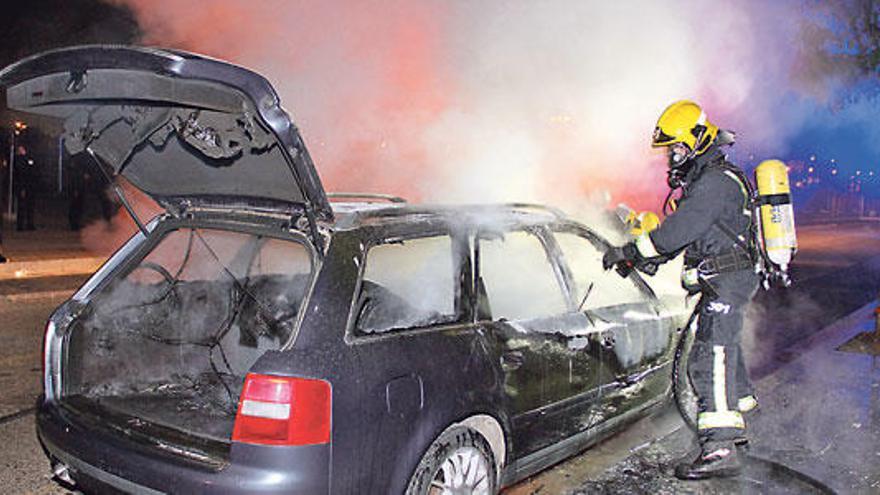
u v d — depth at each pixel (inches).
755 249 148.7
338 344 106.0
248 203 126.6
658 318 169.3
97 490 113.3
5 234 609.6
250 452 99.3
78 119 122.1
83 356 132.0
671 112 148.3
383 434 106.8
